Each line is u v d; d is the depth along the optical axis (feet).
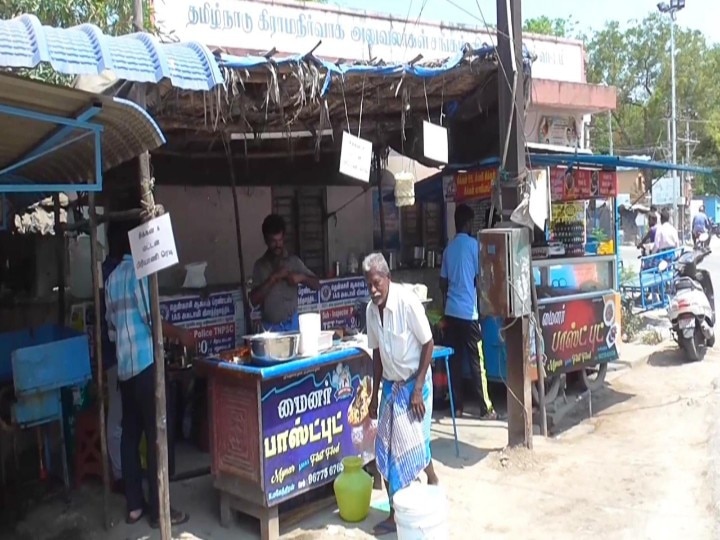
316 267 30.04
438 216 32.78
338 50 31.17
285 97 16.06
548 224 21.99
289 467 13.94
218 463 14.34
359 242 30.91
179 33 26.91
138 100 13.19
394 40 32.86
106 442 14.97
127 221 15.06
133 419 14.97
